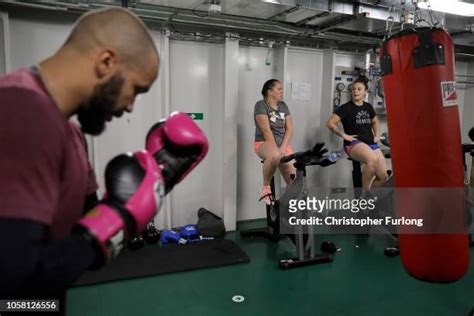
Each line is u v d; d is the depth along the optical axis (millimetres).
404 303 2549
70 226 817
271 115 3703
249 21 3465
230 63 3887
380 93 4555
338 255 3420
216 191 4227
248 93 4234
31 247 601
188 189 4098
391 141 1756
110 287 2723
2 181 593
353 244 3709
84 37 761
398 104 1681
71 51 766
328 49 4434
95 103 807
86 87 774
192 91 3961
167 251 3410
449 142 1625
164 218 3947
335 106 4516
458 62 5340
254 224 4312
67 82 757
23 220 594
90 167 1033
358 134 3912
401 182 1727
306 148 4602
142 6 3125
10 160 600
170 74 3846
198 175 4117
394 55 1676
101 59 760
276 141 3736
